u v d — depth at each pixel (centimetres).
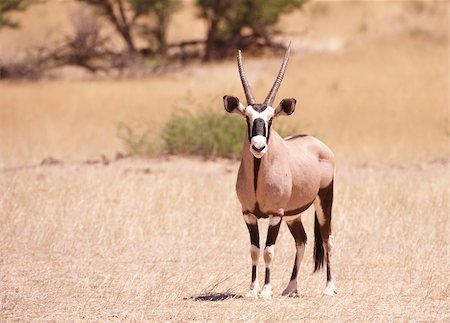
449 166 6119
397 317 2875
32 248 3956
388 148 6919
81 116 8800
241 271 3612
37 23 17375
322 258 3366
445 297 3161
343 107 8925
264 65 12912
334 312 2933
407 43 13125
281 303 3061
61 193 4866
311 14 18175
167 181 5303
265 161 3041
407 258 3750
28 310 2930
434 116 8262
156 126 7600
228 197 4847
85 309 2942
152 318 2828
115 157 6531
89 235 4134
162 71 13338
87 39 14050
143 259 3797
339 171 5972
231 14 14425
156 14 14550
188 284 3353
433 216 4497
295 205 3181
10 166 6194
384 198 4778
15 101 9819
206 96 9544
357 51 13062
